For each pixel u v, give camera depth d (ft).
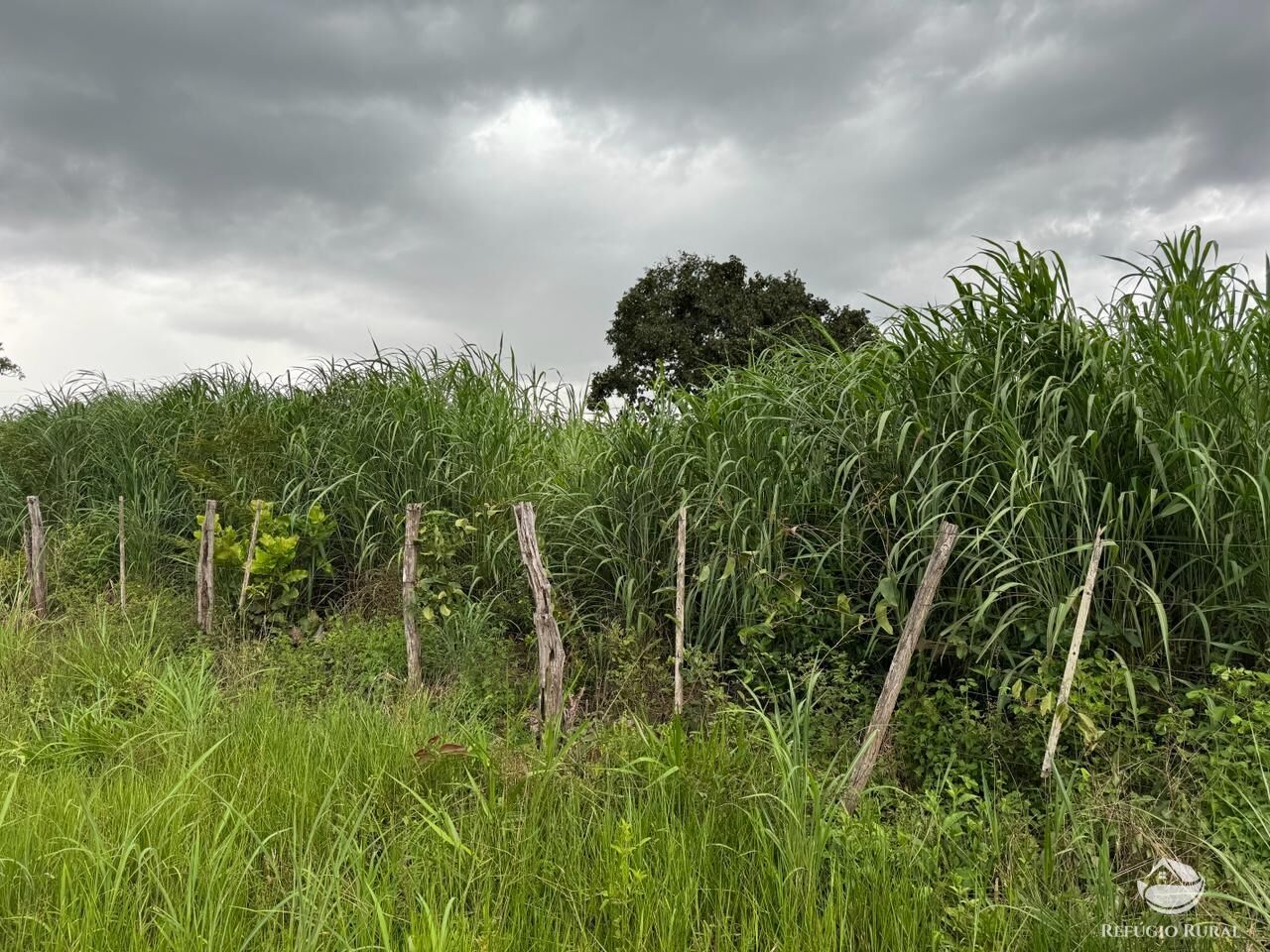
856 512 14.43
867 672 14.21
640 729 11.51
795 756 10.34
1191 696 10.71
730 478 16.01
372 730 12.46
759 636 14.67
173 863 8.89
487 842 9.44
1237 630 11.53
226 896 8.18
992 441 12.83
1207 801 9.62
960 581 12.55
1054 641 10.66
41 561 21.80
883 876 8.48
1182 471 11.50
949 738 11.55
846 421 14.83
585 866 9.04
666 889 8.29
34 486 28.45
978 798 10.26
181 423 26.25
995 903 8.41
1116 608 11.75
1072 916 8.00
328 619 19.89
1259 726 9.78
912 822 9.98
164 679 15.17
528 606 17.99
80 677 16.06
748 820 9.53
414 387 23.95
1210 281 12.39
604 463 19.34
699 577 15.02
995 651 12.17
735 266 79.82
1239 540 11.43
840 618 13.79
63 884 7.68
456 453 21.54
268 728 12.73
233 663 16.96
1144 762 10.26
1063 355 12.81
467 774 10.59
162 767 11.69
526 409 24.90
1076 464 12.04
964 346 14.06
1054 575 11.98
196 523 23.97
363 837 9.70
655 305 80.59
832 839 9.09
